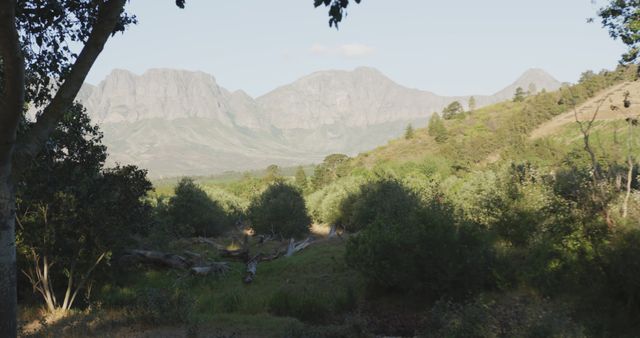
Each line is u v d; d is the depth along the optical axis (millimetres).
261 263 35438
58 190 16641
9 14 3748
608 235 14805
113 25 4805
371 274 21203
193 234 49969
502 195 22375
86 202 17391
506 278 18078
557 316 9992
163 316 13219
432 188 34281
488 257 19000
